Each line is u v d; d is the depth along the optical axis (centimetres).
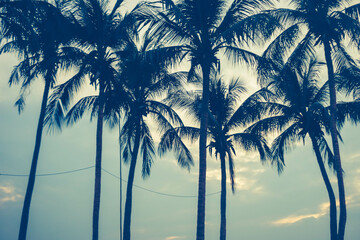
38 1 2245
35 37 2178
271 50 2411
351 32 2261
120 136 3092
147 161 3077
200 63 2002
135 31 2261
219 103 3078
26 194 2286
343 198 2231
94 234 2152
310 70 2928
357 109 2706
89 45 2430
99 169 2267
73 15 2359
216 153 3017
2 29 2147
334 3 2353
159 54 1944
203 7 1998
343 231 2197
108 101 2484
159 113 3006
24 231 2223
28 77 2488
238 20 2045
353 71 2477
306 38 2473
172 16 1975
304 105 2903
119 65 2350
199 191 1827
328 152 3070
